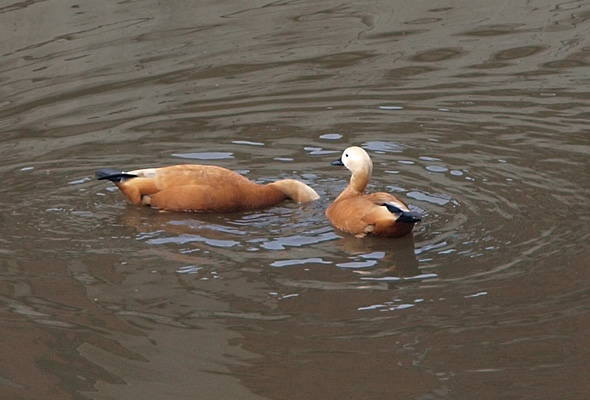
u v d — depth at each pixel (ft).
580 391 27.37
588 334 30.17
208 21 67.26
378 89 55.98
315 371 28.86
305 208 42.06
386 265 35.55
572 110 51.70
